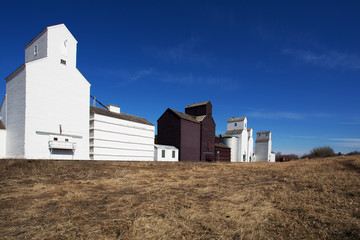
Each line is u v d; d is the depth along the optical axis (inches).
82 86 992.2
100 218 206.7
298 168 663.1
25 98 791.1
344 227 176.4
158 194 311.6
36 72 826.8
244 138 2301.9
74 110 950.4
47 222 194.9
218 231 177.0
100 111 1098.7
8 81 900.0
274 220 200.1
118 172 542.6
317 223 188.2
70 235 167.8
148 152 1301.7
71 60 956.0
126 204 256.2
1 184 355.3
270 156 2566.4
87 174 494.6
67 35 946.1
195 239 162.4
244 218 205.9
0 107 953.5
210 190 347.6
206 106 1779.0
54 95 880.3
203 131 1708.9
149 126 1325.0
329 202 250.2
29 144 788.0
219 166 869.2
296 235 166.1
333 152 2311.8
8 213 217.3
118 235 168.6
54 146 855.7
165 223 194.1
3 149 864.3
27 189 321.7
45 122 842.8
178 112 1600.6
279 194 297.7
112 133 1101.1
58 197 279.9
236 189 354.9
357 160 643.5
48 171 499.8
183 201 270.8
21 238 162.4
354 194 278.7
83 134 980.6
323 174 472.1
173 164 925.2
